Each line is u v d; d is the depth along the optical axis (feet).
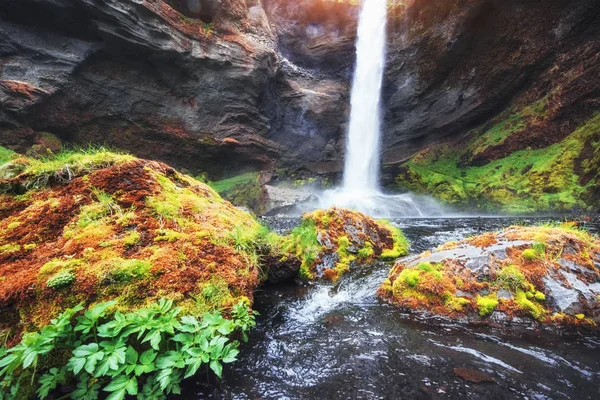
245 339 7.89
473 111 67.46
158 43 53.47
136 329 6.13
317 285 13.64
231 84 64.85
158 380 5.70
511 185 52.06
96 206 9.81
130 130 57.67
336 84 87.30
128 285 7.48
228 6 63.77
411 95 75.31
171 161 64.13
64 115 49.70
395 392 6.51
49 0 43.16
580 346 7.86
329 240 16.33
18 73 44.47
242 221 14.24
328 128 85.71
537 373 6.91
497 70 61.57
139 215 9.98
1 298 6.66
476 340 8.41
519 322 8.95
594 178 42.27
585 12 49.03
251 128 71.26
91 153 12.50
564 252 10.45
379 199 65.77
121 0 47.78
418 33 68.44
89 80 51.11
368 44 80.38
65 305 6.86
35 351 5.46
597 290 9.21
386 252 17.79
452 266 11.03
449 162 68.59
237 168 72.33
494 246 11.19
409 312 10.40
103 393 6.04
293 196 62.75
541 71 57.16
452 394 6.36
